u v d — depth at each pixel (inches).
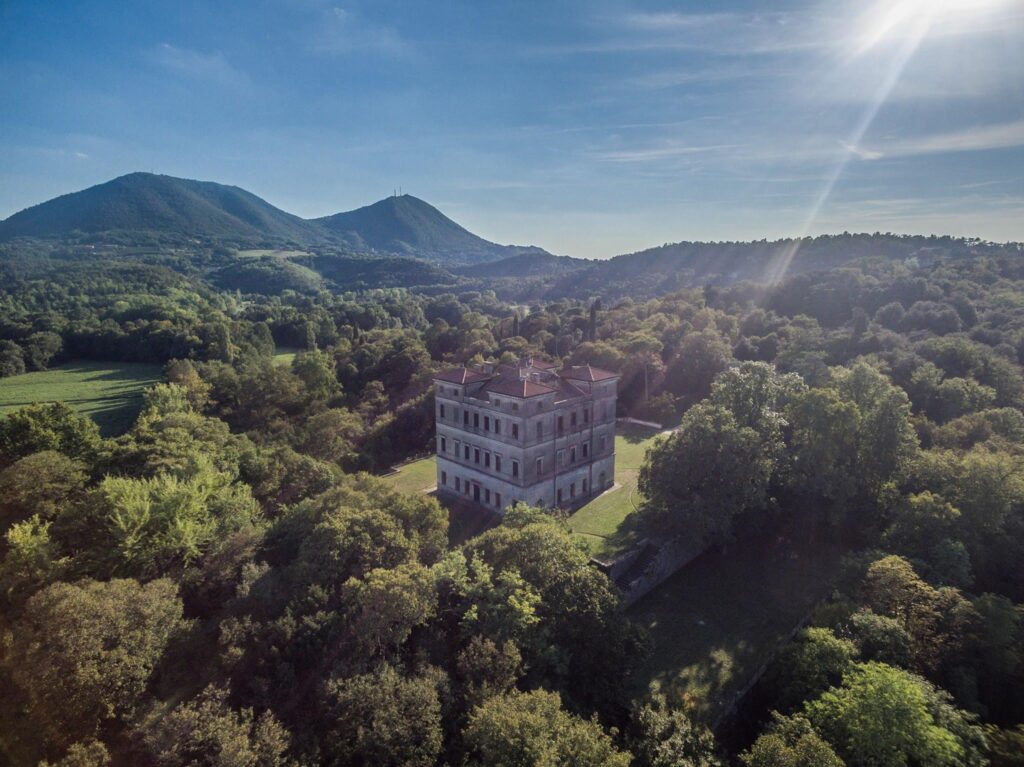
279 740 1189.1
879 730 1283.2
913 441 2613.2
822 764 1193.4
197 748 1159.0
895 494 2481.5
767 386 2987.2
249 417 4515.3
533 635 1601.9
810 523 2691.9
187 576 1749.5
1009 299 5182.1
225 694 1277.1
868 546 2492.6
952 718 1349.7
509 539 1914.4
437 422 3435.0
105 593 1413.6
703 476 2532.0
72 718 1200.2
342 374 5561.0
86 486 2341.3
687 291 7194.9
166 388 4281.5
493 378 3221.0
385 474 3828.7
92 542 1862.7
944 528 2108.8
